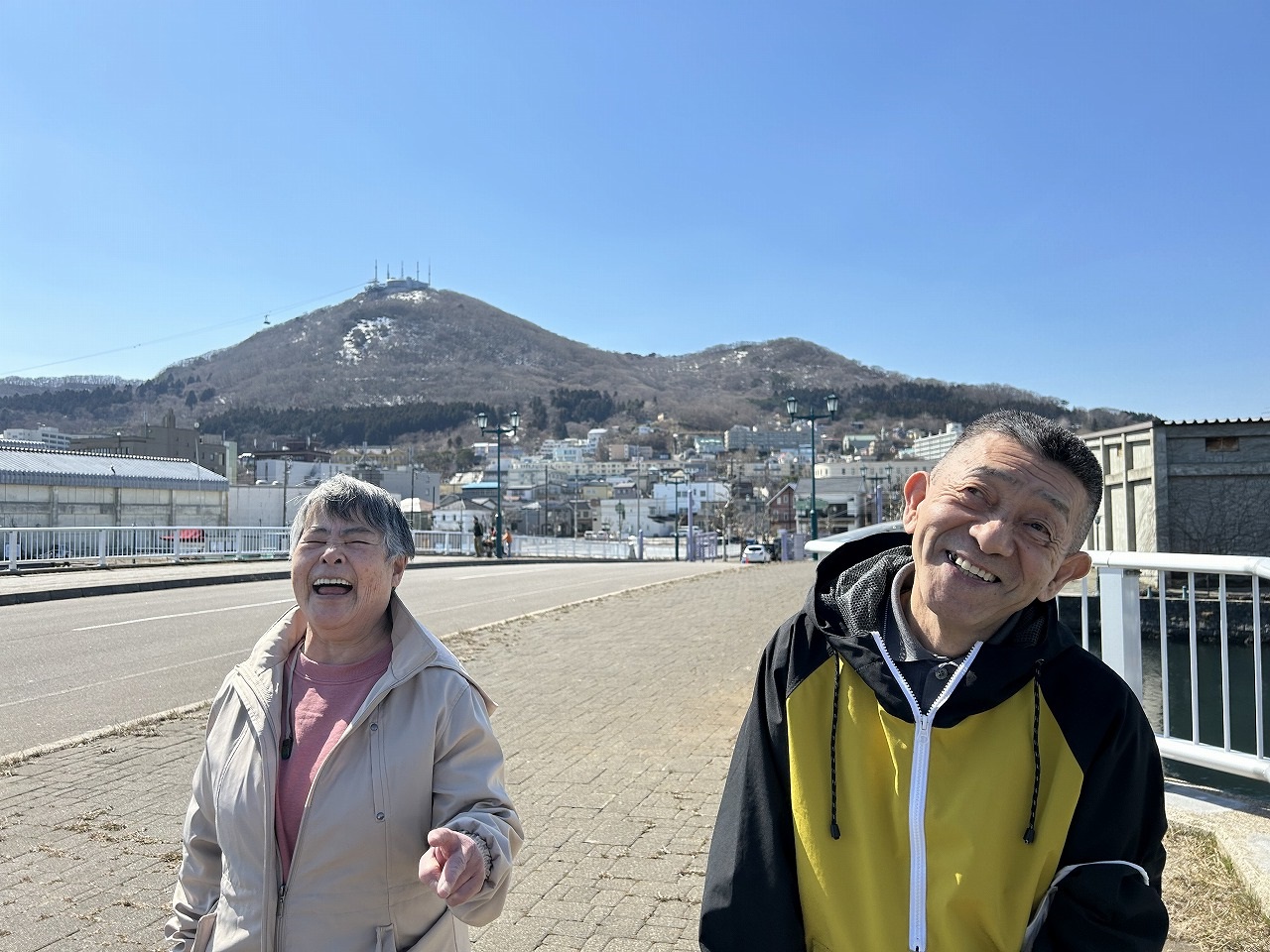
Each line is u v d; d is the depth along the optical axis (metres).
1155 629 14.88
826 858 1.88
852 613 2.00
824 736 1.95
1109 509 20.41
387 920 2.24
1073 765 1.81
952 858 1.79
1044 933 1.82
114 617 14.31
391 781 2.26
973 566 1.88
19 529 20.89
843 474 132.25
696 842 4.61
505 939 3.64
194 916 2.44
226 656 10.80
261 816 2.27
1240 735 10.70
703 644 10.73
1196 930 3.34
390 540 2.45
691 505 65.12
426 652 2.40
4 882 4.25
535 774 5.75
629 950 3.55
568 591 19.81
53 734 7.25
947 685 1.86
